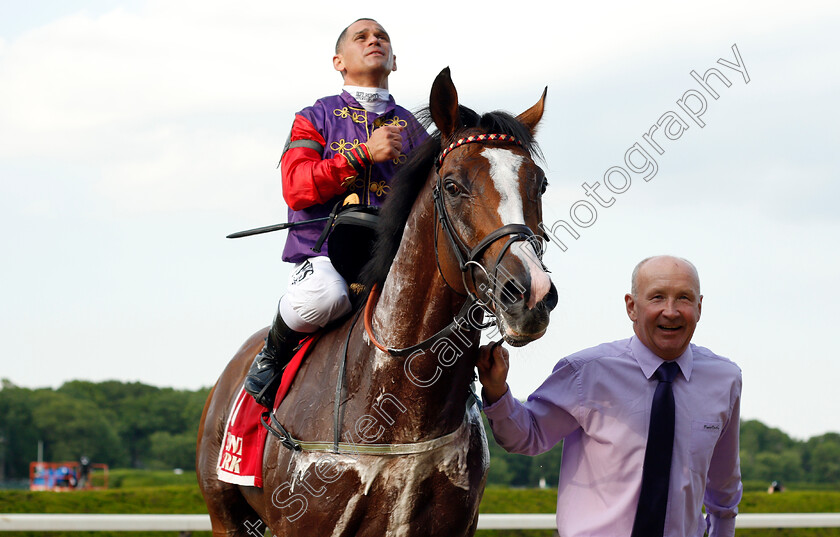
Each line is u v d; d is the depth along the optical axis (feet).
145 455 296.51
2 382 295.89
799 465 199.52
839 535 33.86
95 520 17.90
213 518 13.34
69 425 281.74
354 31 12.53
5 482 263.90
